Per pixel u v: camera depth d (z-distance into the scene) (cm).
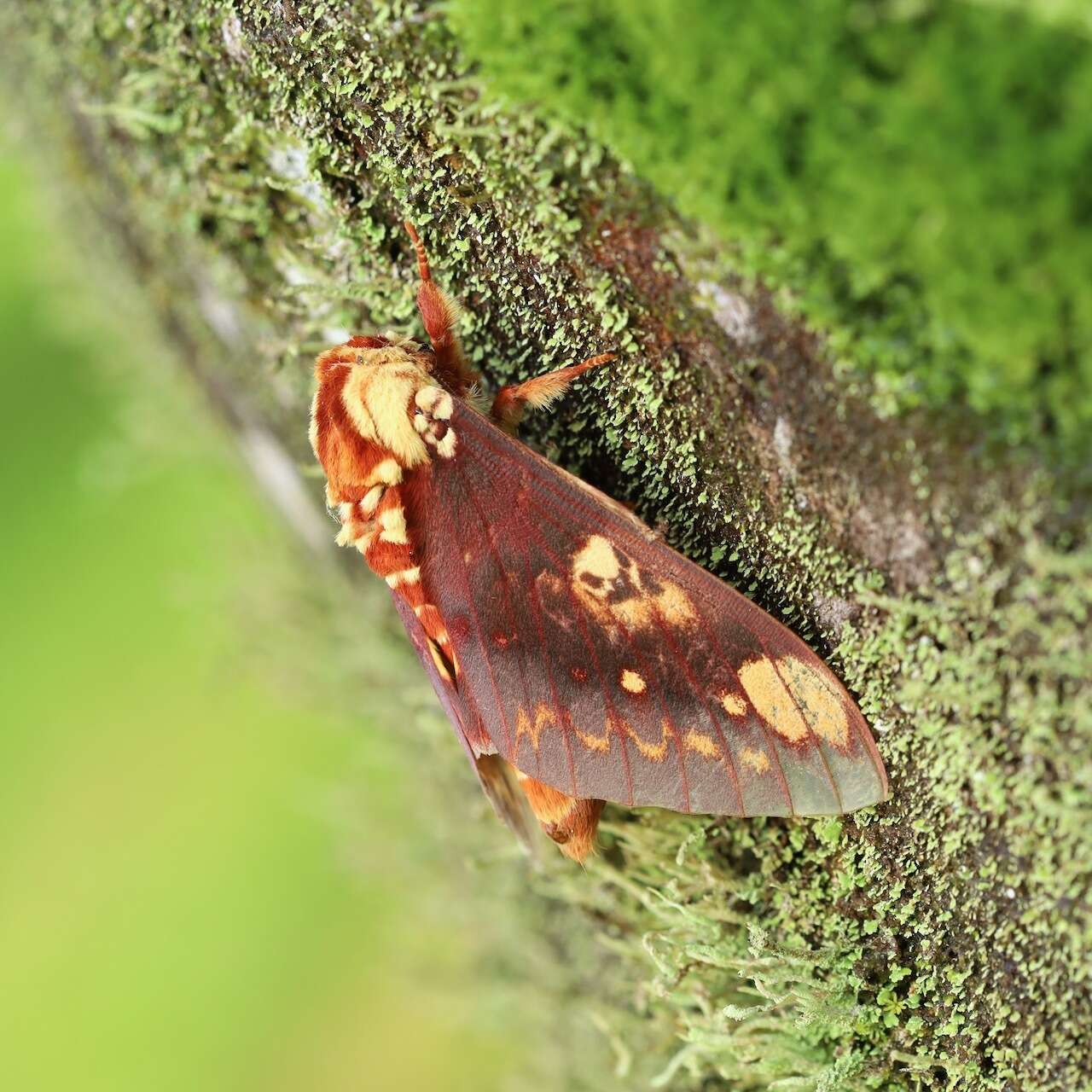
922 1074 40
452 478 41
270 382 46
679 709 40
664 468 40
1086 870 38
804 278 38
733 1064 41
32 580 79
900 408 38
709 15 37
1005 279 37
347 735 56
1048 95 36
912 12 36
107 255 50
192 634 69
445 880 49
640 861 42
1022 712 38
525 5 38
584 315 40
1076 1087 39
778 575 40
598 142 38
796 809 39
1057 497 37
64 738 77
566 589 40
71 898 73
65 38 44
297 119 41
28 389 82
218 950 71
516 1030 48
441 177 40
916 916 40
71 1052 70
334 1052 68
